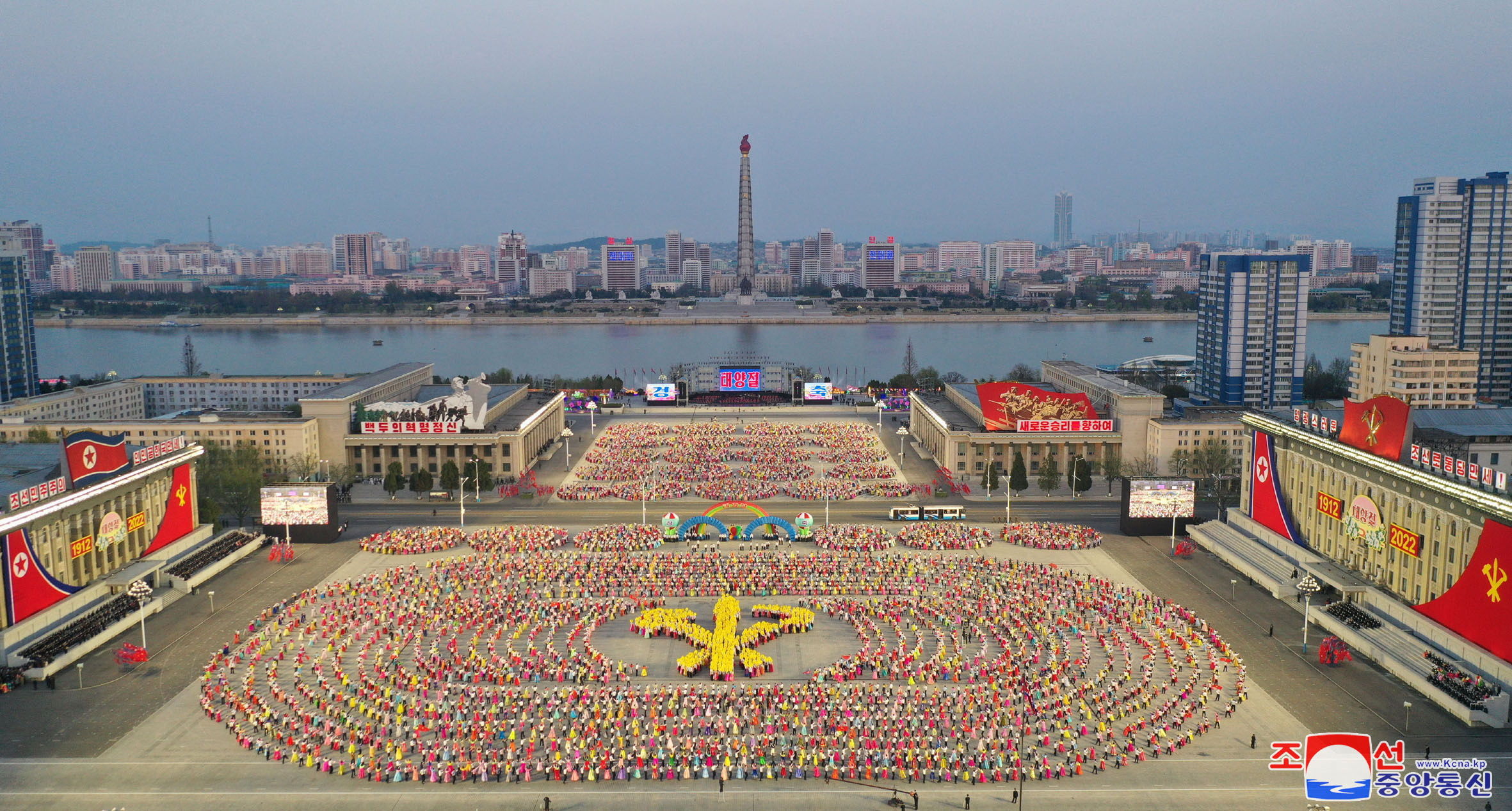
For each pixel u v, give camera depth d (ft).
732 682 513.45
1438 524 543.39
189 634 577.02
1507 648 488.02
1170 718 468.34
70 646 538.06
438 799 406.21
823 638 575.79
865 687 502.79
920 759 429.79
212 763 432.66
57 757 436.76
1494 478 504.84
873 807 400.67
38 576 562.66
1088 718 467.11
